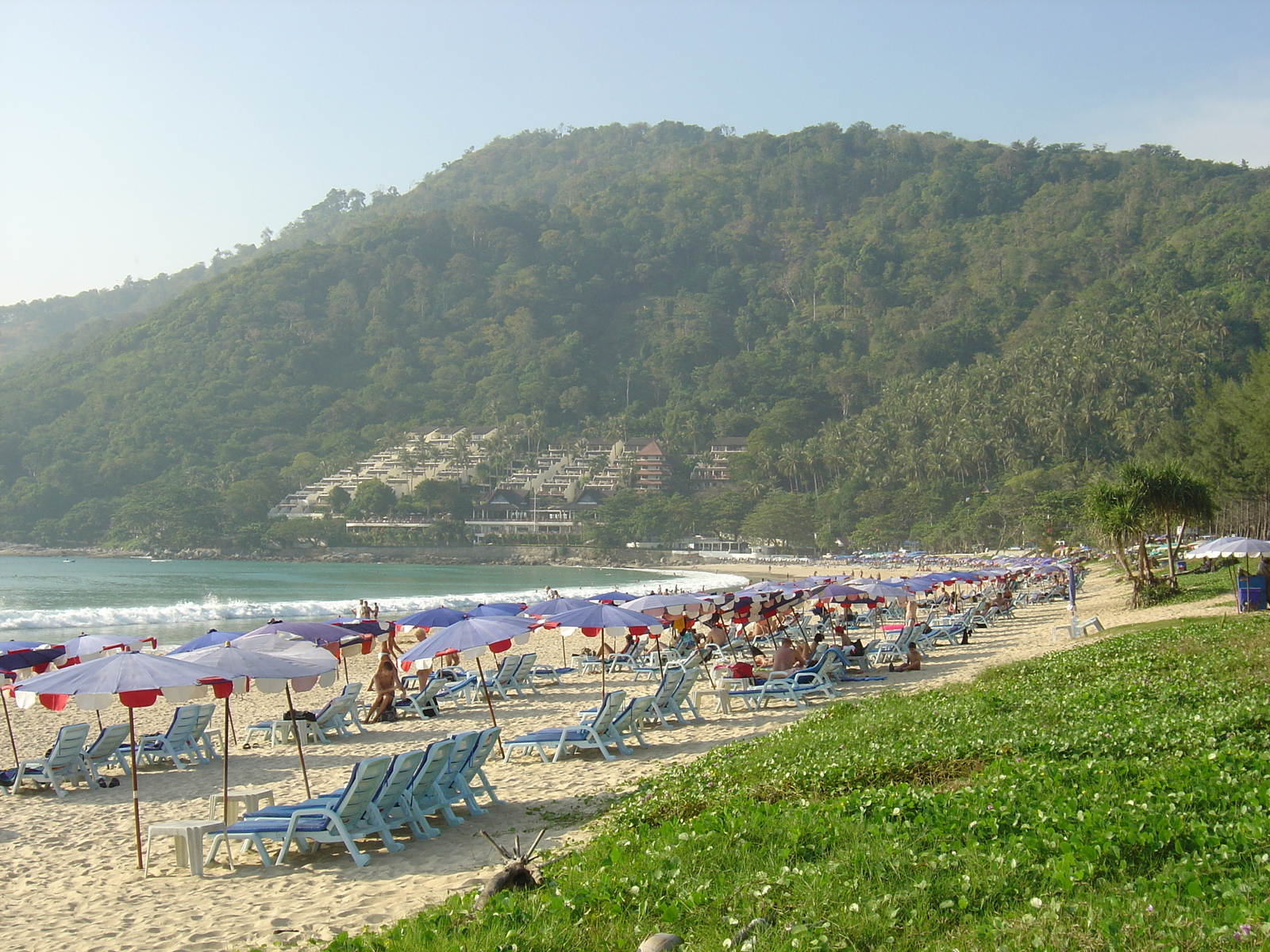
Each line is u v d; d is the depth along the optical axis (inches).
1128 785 330.6
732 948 237.0
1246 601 923.4
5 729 824.9
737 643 1108.5
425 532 7116.1
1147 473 1272.1
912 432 6737.2
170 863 416.8
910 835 302.4
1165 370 6033.5
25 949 317.4
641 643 1135.6
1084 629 1051.3
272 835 402.9
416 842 425.1
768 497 6943.9
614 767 557.6
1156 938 210.8
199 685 396.8
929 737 472.4
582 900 281.6
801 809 347.9
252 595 3289.9
